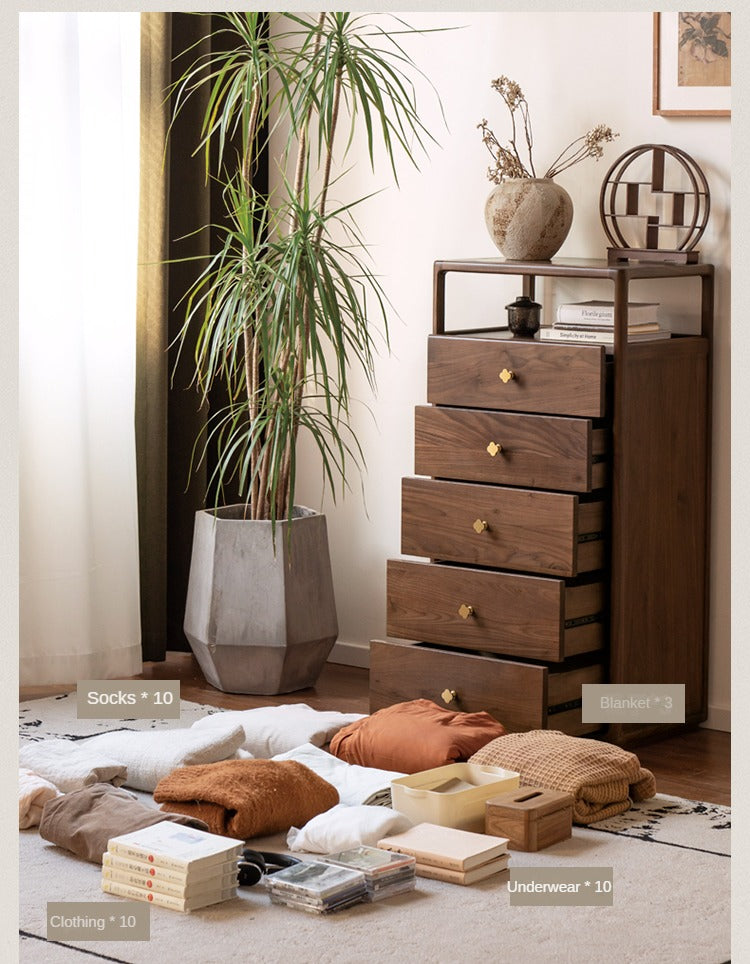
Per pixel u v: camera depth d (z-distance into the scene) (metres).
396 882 2.59
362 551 4.36
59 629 3.94
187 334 4.25
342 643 4.43
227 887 2.58
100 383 3.98
